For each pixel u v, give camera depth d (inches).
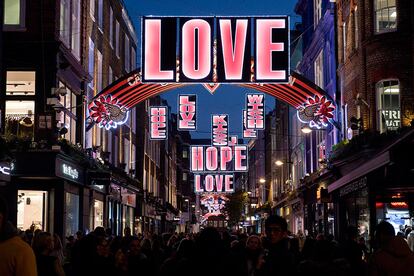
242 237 649.6
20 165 927.7
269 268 317.1
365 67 1059.3
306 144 1769.2
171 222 3211.1
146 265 458.6
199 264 249.9
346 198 1228.5
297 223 1950.1
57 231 983.0
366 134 968.3
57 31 990.4
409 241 762.2
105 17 1424.7
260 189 3228.3
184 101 1530.5
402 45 1018.1
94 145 1293.1
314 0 1611.7
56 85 983.0
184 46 1094.4
